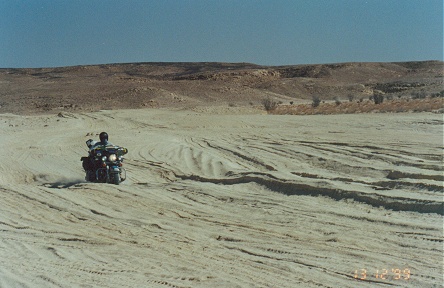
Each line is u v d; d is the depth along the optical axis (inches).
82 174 885.8
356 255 382.3
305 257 383.6
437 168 663.1
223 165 850.1
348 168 732.0
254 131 1482.5
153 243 437.1
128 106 4434.1
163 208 566.3
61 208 582.2
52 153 1146.0
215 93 5487.2
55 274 367.9
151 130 1700.3
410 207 487.8
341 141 1029.8
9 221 538.3
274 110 2930.6
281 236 440.5
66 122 2082.9
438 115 1641.2
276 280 340.2
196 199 602.5
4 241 464.8
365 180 596.4
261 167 828.0
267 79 7140.8
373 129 1317.7
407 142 954.7
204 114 2593.5
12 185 729.6
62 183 821.9
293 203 546.3
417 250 385.4
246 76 7185.0
